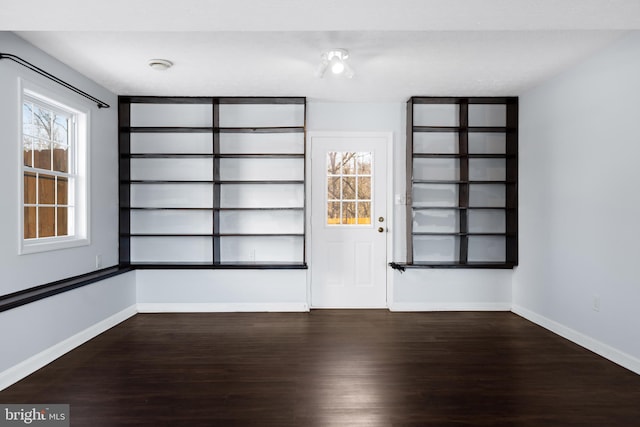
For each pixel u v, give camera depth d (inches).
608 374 108.0
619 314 114.2
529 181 160.6
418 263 176.9
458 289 176.4
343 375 107.5
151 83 151.9
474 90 160.7
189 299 173.5
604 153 119.2
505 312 173.9
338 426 82.1
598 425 82.9
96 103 150.5
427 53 122.6
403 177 180.1
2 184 105.4
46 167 128.9
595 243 123.2
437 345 131.5
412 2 78.4
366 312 173.6
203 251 178.4
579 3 79.2
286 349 127.6
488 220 179.2
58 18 85.4
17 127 110.2
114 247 164.6
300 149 179.5
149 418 84.9
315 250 179.9
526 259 163.3
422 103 176.9
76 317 129.4
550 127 146.3
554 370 110.9
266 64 132.0
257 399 93.7
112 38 111.7
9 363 100.8
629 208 110.3
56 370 110.0
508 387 100.3
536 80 147.9
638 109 107.1
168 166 177.9
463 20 87.0
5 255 106.4
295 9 81.3
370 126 179.9
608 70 117.5
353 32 107.8
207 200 178.7
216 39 112.4
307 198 179.2
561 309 140.9
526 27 90.8
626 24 89.4
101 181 154.5
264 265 168.9
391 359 119.1
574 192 132.8
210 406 90.4
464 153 172.4
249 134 178.5
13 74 108.7
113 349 127.0
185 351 125.5
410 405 91.2
